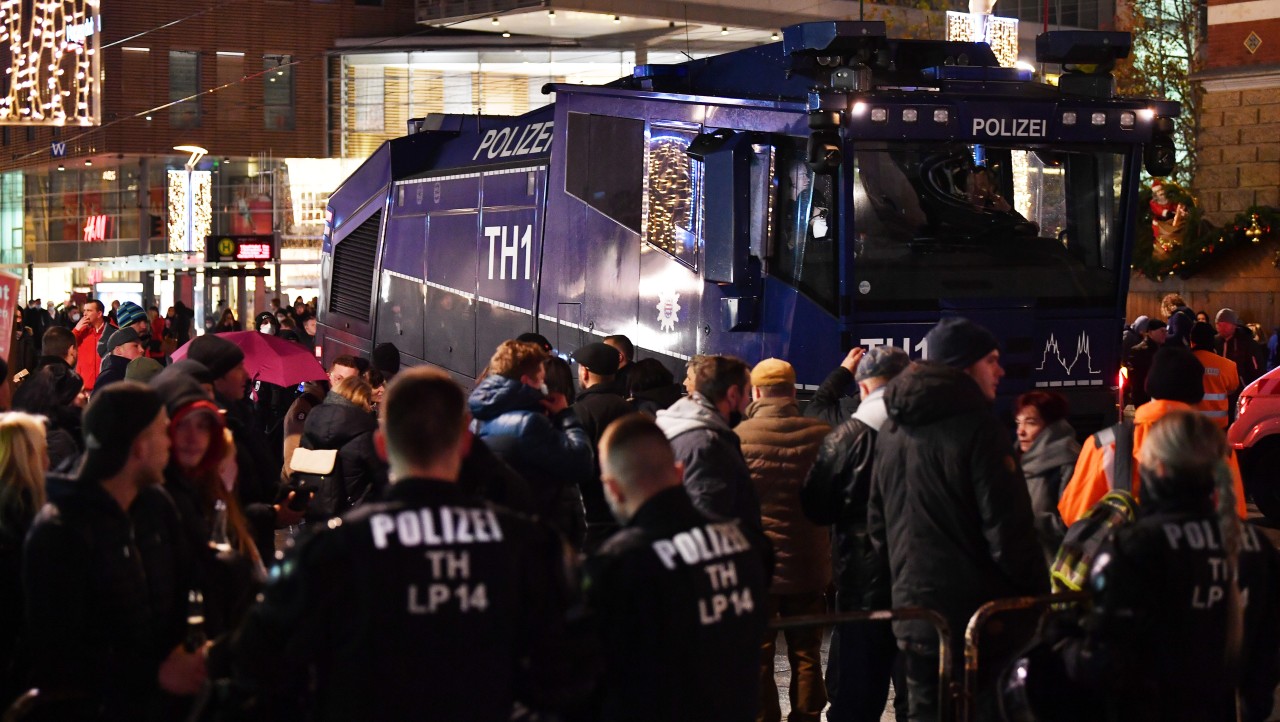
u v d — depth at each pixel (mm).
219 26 45500
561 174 12297
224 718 3912
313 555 3545
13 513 5168
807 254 9969
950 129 9875
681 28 40562
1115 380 10539
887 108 9711
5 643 5148
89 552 4344
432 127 15289
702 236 10609
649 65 11617
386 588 3521
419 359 14508
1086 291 10414
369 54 45250
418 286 14570
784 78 10562
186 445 5145
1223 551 4445
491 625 3592
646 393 8445
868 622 6422
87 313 16875
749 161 10102
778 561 7074
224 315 29906
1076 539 5316
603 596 3992
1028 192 10273
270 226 46125
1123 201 10508
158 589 4523
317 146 46250
